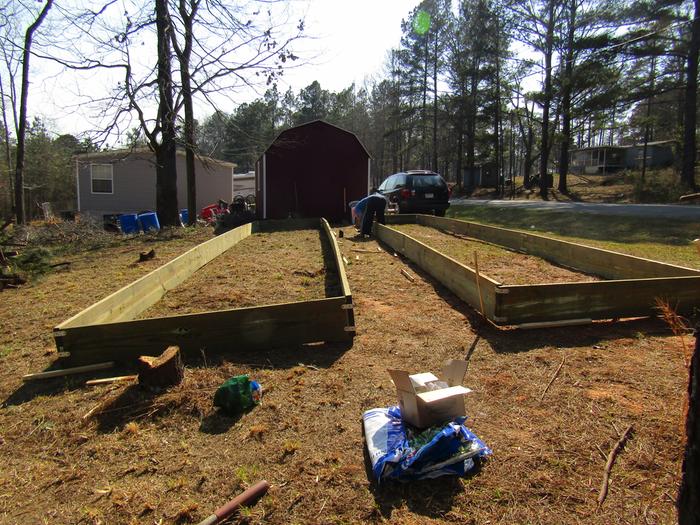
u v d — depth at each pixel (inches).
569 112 988.6
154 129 530.3
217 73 495.8
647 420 108.0
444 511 82.0
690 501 59.0
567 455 96.4
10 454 106.9
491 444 100.8
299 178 665.0
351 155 670.5
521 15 994.7
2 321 212.2
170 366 130.4
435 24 1556.3
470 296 199.8
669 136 1390.3
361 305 210.8
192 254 290.8
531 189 1337.4
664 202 780.0
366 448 101.1
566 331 167.8
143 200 909.8
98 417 119.8
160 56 493.7
